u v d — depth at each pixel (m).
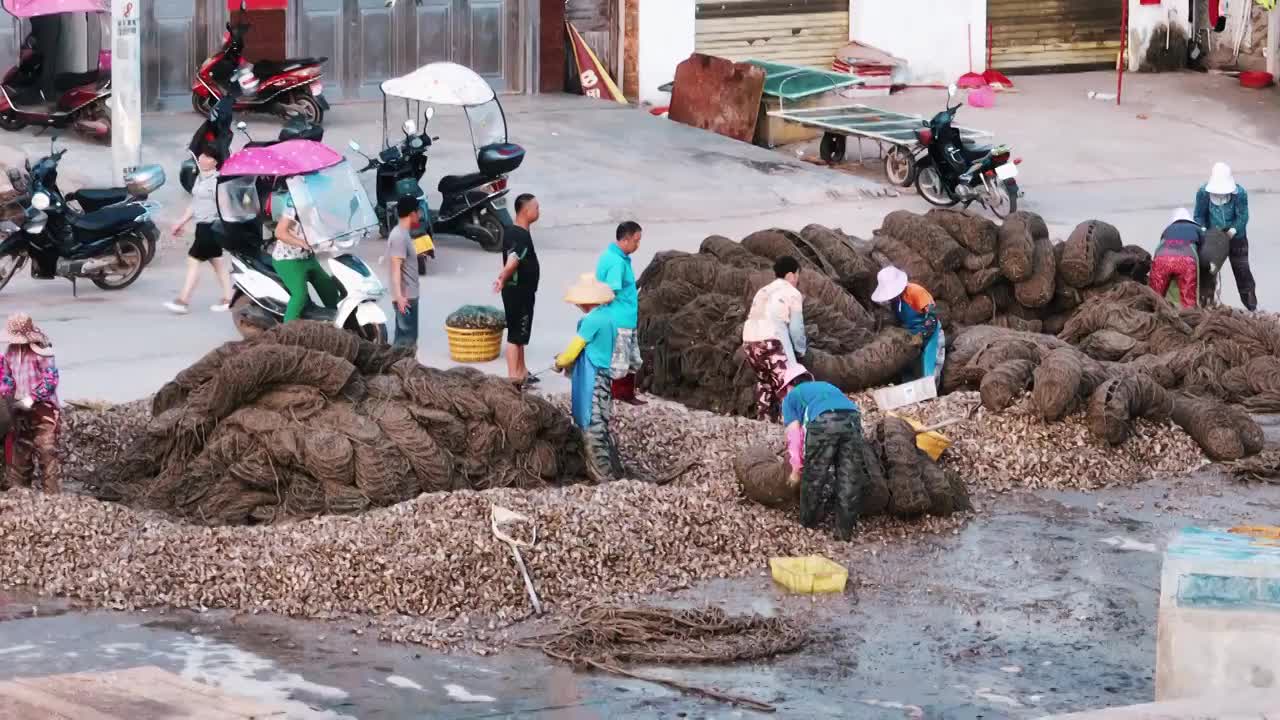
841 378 19.52
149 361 21.02
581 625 13.55
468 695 12.27
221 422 16.14
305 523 15.17
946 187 32.28
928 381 19.42
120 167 29.55
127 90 29.27
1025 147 37.16
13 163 30.92
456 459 16.30
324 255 25.48
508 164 27.88
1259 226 31.28
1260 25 43.53
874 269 21.48
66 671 12.47
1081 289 22.59
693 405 19.91
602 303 16.80
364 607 13.88
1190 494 17.50
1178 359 20.59
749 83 36.84
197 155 28.34
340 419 16.05
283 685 12.34
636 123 37.47
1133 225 30.78
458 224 28.22
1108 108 40.62
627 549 14.86
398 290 20.70
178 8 35.72
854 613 14.06
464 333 21.09
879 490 15.93
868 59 41.91
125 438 17.64
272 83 34.50
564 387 20.27
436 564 14.20
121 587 14.07
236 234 22.00
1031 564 15.31
